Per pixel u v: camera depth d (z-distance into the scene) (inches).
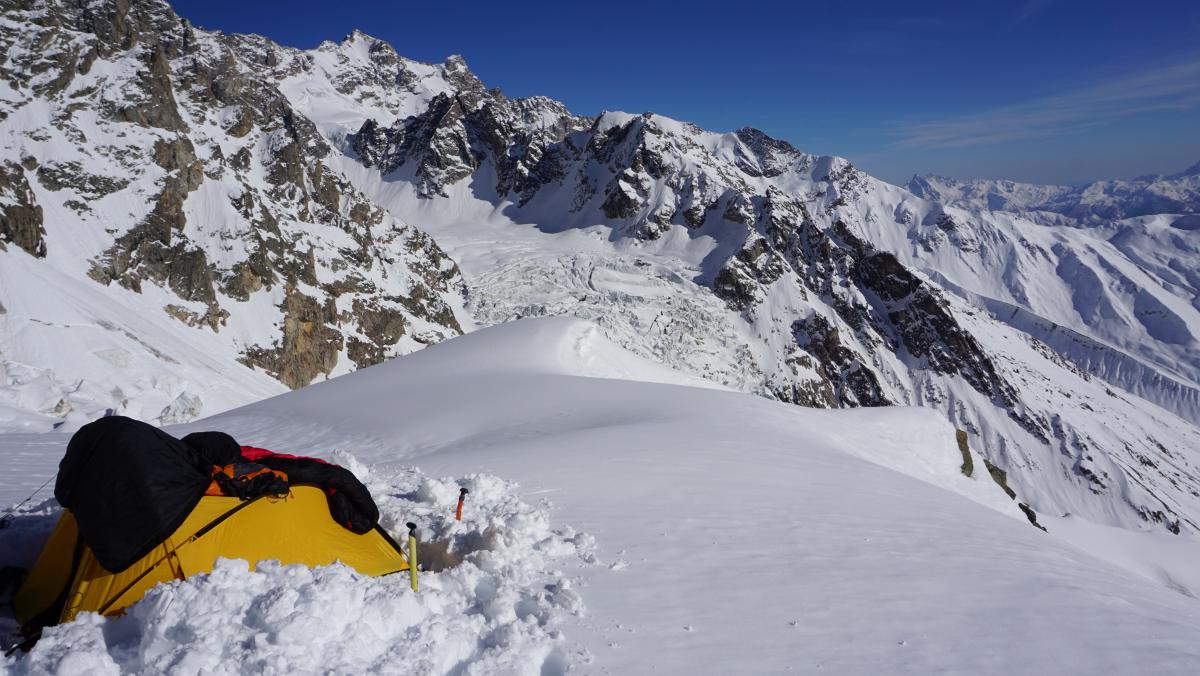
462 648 157.0
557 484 397.4
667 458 523.8
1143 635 196.5
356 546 218.5
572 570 235.1
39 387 1108.5
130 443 190.9
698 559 253.0
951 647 181.6
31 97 4252.0
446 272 6550.2
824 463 615.2
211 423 1103.0
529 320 2053.4
